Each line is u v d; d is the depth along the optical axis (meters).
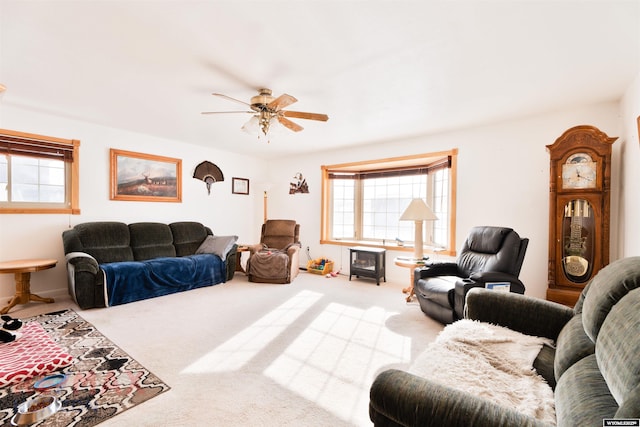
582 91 2.81
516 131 3.64
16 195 3.50
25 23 1.80
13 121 3.40
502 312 1.78
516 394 1.16
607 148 2.81
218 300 3.69
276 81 2.58
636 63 2.27
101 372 2.04
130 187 4.40
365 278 5.05
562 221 3.00
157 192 4.71
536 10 1.68
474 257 3.17
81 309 3.30
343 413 1.66
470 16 1.73
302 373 2.06
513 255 2.79
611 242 3.08
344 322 2.98
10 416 1.59
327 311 3.31
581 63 2.28
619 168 3.01
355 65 2.31
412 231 5.09
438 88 2.73
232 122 3.86
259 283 4.61
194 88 2.75
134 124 4.00
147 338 2.58
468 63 2.28
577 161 2.93
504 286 2.65
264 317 3.11
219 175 5.60
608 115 3.10
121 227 4.14
